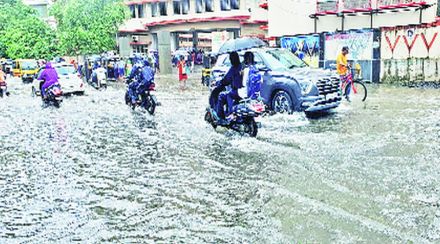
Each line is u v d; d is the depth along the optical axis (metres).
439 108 12.57
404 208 5.47
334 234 4.86
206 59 26.77
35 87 22.22
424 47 20.03
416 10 24.77
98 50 38.56
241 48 12.68
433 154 7.77
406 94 15.99
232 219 5.47
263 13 44.09
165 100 17.98
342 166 7.30
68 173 7.89
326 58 23.05
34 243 5.10
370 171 6.96
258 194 6.28
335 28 27.50
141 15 51.38
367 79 21.05
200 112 14.25
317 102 11.72
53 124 13.44
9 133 12.13
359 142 8.87
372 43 21.09
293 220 5.30
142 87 14.64
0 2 49.03
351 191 6.13
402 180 6.48
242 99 10.03
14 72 37.72
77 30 37.44
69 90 22.23
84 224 5.56
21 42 40.53
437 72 19.08
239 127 10.29
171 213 5.78
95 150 9.60
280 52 13.34
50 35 41.16
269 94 12.49
